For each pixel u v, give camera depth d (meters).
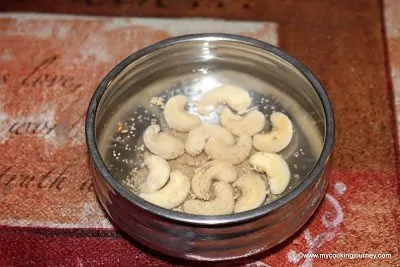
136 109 0.31
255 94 0.32
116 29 0.36
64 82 0.33
